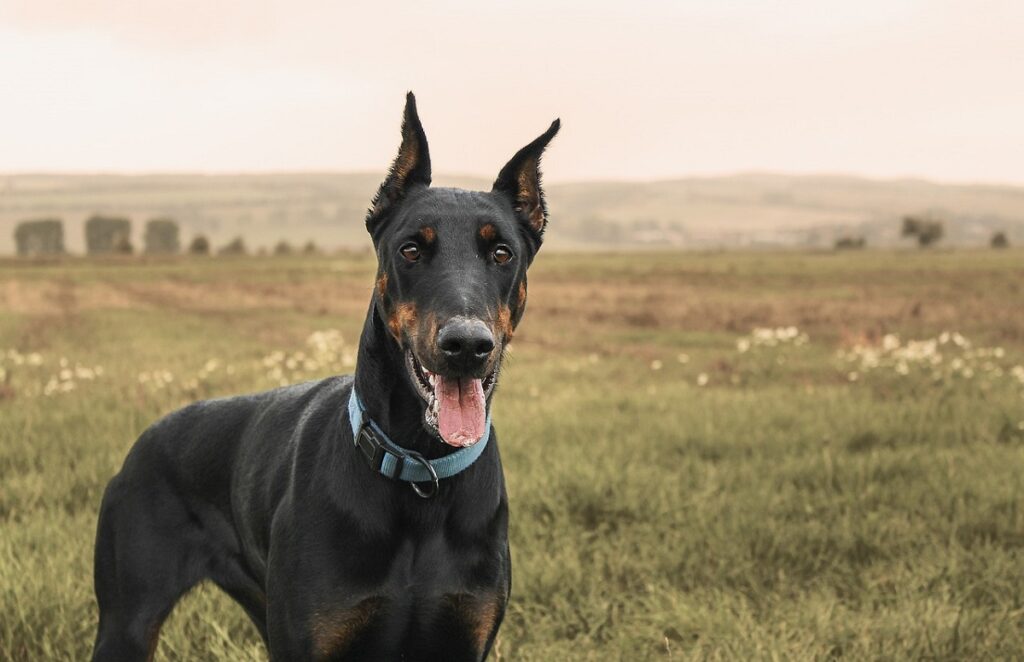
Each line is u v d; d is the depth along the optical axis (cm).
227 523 376
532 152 352
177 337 1927
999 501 633
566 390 1118
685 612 474
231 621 466
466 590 325
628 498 638
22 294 3603
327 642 315
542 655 444
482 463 329
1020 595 497
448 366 286
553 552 567
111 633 371
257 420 374
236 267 6688
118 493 385
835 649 448
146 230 19425
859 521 596
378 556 314
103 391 1062
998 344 1736
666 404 993
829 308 2597
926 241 11581
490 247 322
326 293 3844
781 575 530
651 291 3566
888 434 841
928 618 451
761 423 880
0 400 1027
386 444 313
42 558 514
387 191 343
